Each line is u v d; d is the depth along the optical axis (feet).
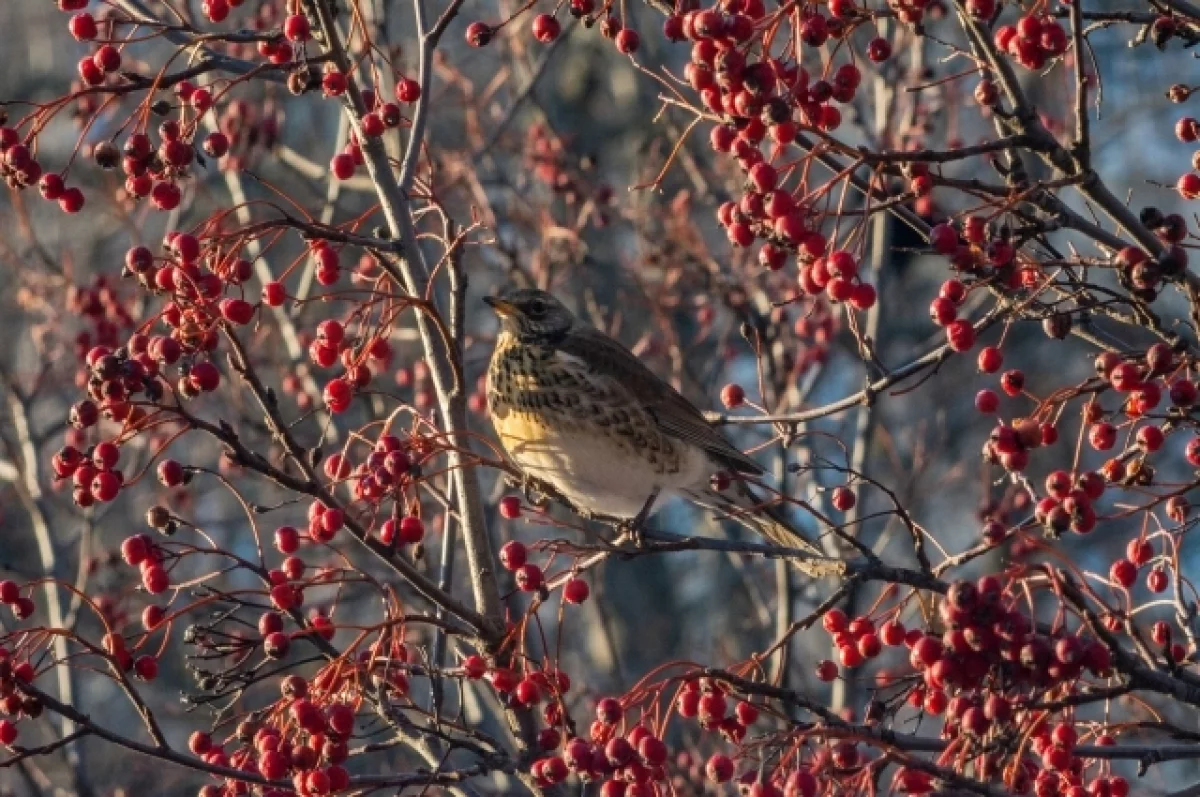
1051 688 24.63
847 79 26.48
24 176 30.35
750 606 73.77
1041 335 84.33
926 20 55.16
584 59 82.53
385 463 29.25
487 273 74.28
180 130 30.22
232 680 29.25
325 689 27.91
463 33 75.31
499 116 64.90
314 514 29.07
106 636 28.17
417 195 35.22
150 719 27.17
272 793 27.50
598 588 53.52
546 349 42.45
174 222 55.36
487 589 32.89
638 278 56.80
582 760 26.84
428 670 29.94
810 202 26.12
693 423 42.27
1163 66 85.25
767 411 39.63
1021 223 28.43
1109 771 31.55
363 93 36.58
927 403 81.00
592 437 42.06
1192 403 26.84
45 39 88.79
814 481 51.75
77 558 67.05
